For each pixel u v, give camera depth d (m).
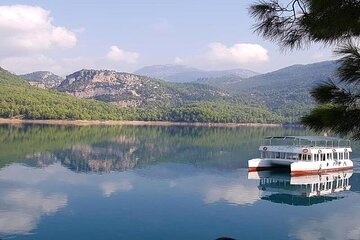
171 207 49.47
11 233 38.31
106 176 71.19
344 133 10.53
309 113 11.20
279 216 46.16
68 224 41.56
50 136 145.88
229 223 42.94
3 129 168.62
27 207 47.94
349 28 9.98
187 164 89.19
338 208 50.62
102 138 149.25
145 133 186.12
